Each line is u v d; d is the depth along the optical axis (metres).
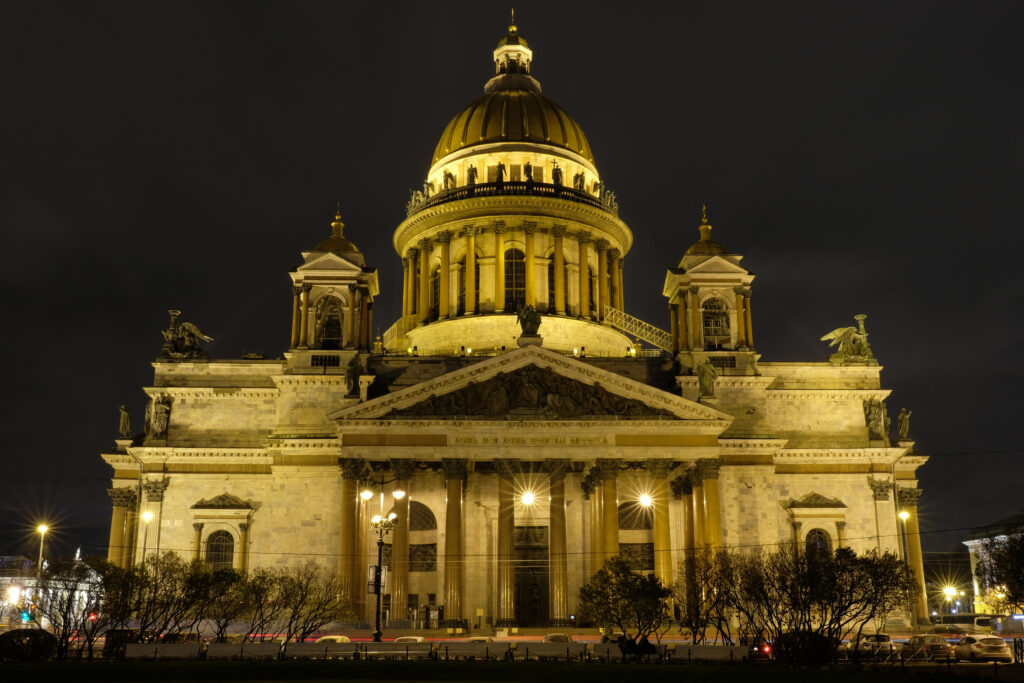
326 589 81.00
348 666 57.34
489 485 97.88
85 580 72.62
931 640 75.31
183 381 98.75
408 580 89.25
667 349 117.69
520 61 137.00
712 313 103.38
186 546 93.56
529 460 88.12
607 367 101.31
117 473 100.88
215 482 95.25
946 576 183.88
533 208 116.56
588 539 93.38
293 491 94.12
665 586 86.75
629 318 119.69
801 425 100.44
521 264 116.44
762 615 74.06
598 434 88.06
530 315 91.88
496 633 83.81
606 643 67.75
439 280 118.62
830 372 102.25
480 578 95.38
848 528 97.12
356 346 99.44
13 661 59.59
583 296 117.12
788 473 98.00
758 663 59.56
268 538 93.19
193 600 73.88
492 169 120.62
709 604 78.88
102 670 54.69
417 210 121.50
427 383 87.62
